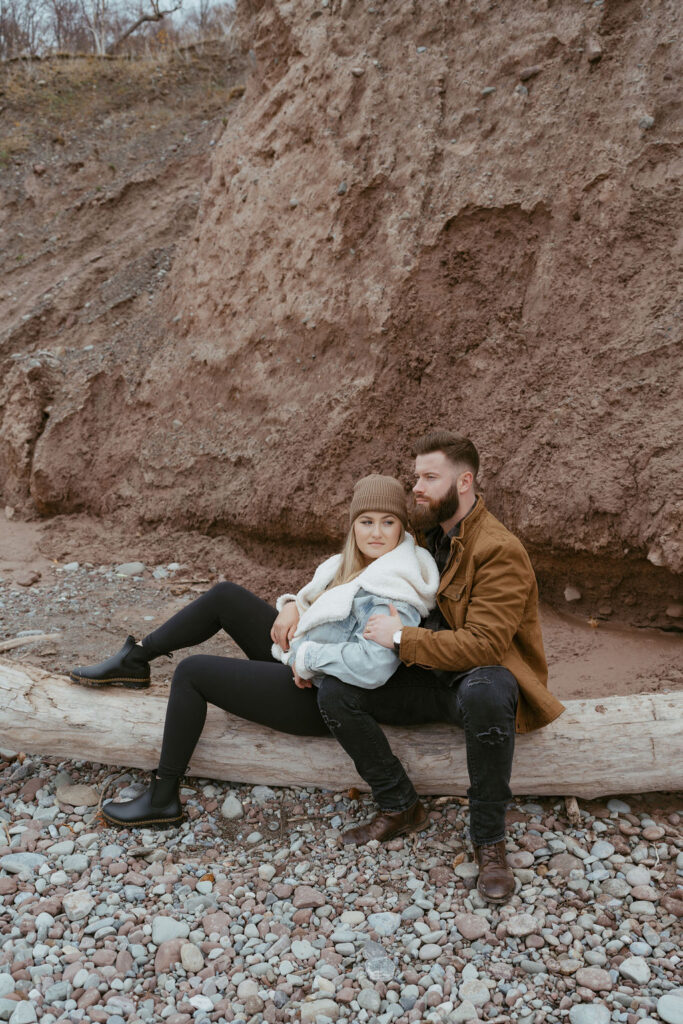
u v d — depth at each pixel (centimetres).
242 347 654
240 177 720
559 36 561
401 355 562
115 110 1241
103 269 895
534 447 484
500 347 529
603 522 451
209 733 329
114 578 593
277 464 586
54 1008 226
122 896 275
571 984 231
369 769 291
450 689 290
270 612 329
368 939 251
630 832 297
